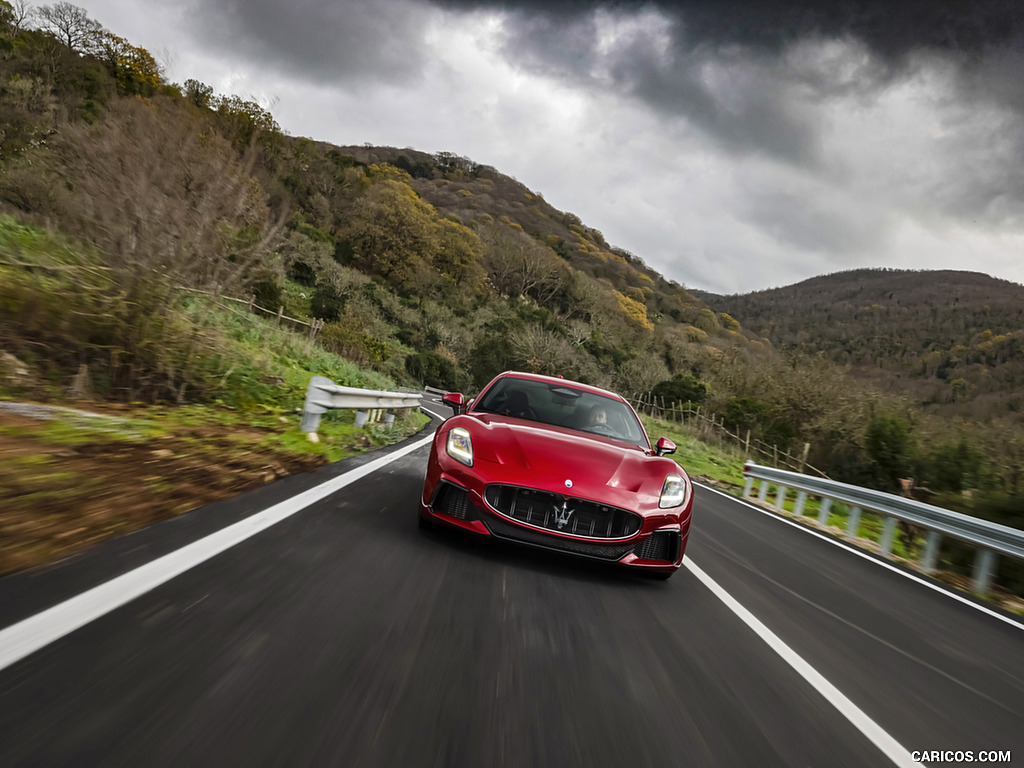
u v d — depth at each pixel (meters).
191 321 8.70
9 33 34.38
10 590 2.47
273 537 3.74
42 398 6.50
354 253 63.19
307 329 21.08
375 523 4.46
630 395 47.16
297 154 67.75
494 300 81.62
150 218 7.62
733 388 30.03
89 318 7.38
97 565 2.87
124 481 4.39
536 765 1.89
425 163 182.00
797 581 5.14
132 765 1.59
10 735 1.63
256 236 8.97
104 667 2.04
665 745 2.14
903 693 3.00
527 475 4.01
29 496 3.72
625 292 135.00
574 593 3.70
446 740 1.95
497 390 5.46
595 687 2.49
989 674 3.54
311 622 2.67
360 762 1.76
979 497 9.38
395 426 11.63
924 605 5.05
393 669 2.36
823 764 2.19
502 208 165.00
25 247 7.82
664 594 4.02
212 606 2.65
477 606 3.20
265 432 7.53
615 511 4.01
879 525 11.67
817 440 21.91
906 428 15.82
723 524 7.69
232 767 1.65
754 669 2.98
